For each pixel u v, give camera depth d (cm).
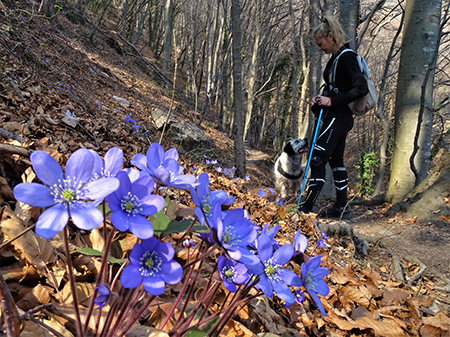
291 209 392
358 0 875
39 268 110
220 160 1046
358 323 195
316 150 436
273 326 152
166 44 2091
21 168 172
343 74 414
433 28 663
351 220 570
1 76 361
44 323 86
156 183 75
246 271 78
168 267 63
